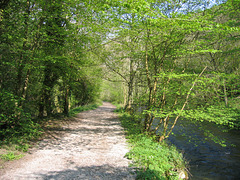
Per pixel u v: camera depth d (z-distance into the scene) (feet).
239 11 24.47
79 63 40.68
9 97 21.54
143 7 12.48
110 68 49.65
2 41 24.11
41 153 18.94
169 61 29.22
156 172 14.69
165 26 19.81
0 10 21.75
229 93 27.96
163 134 26.45
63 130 31.86
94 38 34.96
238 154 25.13
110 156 19.04
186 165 20.52
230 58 39.70
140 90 41.93
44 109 44.09
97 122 45.01
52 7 27.78
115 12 17.81
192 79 21.79
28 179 12.96
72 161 17.26
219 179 18.01
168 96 28.58
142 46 30.94
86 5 21.20
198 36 27.68
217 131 35.94
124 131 33.17
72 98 72.43
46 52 31.45
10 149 17.97
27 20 24.03
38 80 38.19
